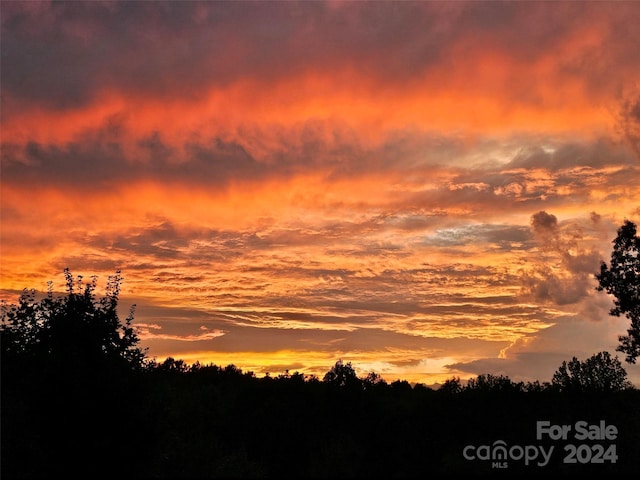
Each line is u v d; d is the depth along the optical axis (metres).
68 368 24.72
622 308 49.75
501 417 52.12
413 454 49.28
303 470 46.81
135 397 25.77
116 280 28.61
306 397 57.56
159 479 29.16
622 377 56.66
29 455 23.17
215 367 80.31
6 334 26.89
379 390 71.44
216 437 47.81
